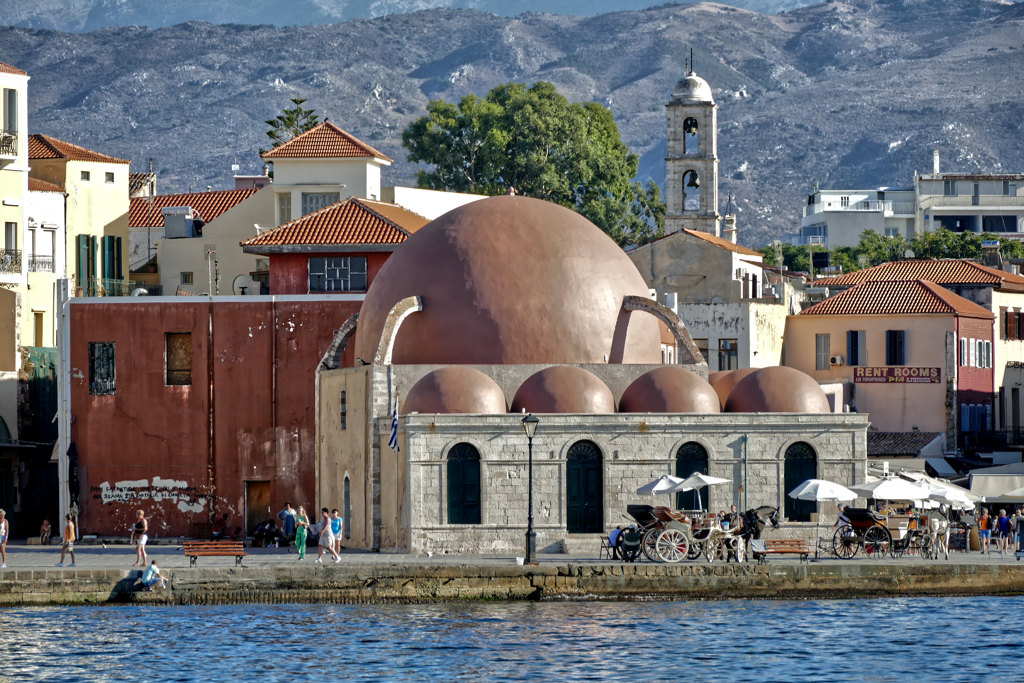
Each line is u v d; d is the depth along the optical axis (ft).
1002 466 494.18
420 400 404.98
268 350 486.38
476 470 402.11
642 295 453.99
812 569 377.30
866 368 638.53
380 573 374.22
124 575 375.45
